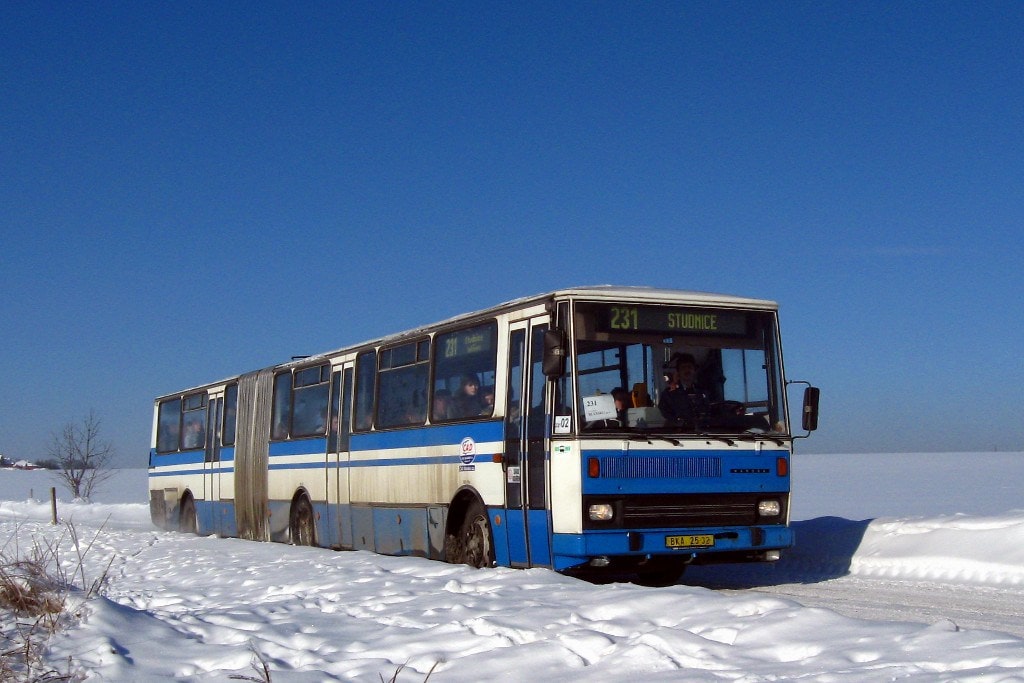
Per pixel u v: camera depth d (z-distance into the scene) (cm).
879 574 1373
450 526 1485
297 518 2064
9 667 842
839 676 611
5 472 11994
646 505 1219
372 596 1135
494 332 1394
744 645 723
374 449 1738
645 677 667
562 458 1218
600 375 1227
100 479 6175
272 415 2211
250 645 895
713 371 1277
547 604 947
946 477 5550
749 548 1256
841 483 5053
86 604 1092
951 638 671
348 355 1872
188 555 1936
